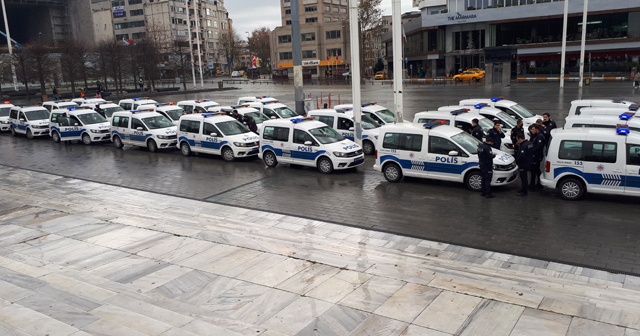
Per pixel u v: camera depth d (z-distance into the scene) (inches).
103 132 962.1
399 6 686.5
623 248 370.6
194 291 315.9
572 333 252.5
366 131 765.9
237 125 788.6
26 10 4111.7
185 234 431.8
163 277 339.3
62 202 557.3
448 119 676.1
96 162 796.0
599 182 472.7
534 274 331.0
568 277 324.8
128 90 2364.7
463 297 296.8
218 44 4980.3
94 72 2225.6
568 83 1939.0
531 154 506.0
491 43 2647.6
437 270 340.8
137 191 600.1
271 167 704.4
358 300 296.5
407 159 574.6
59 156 863.7
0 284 323.0
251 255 377.7
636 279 319.9
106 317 266.8
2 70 1972.2
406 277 329.4
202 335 249.6
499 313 275.4
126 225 462.9
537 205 481.4
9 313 273.7
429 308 283.6
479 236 406.6
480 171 514.3
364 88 2164.1
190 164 751.1
